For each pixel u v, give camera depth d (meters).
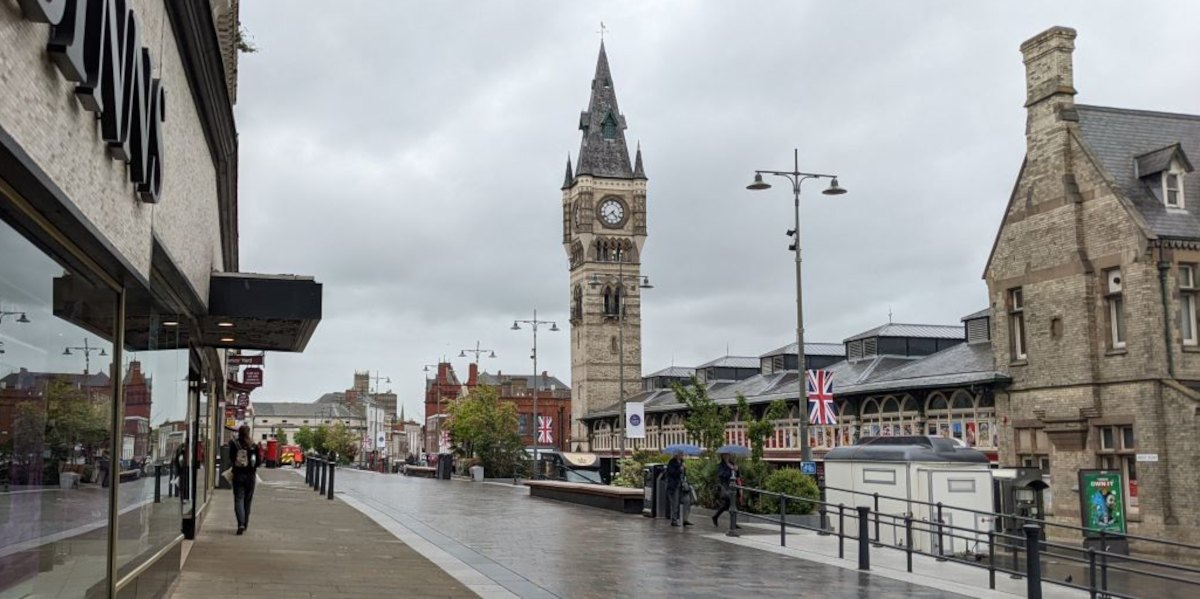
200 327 17.98
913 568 17.45
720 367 82.94
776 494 20.47
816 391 29.80
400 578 14.23
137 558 9.62
